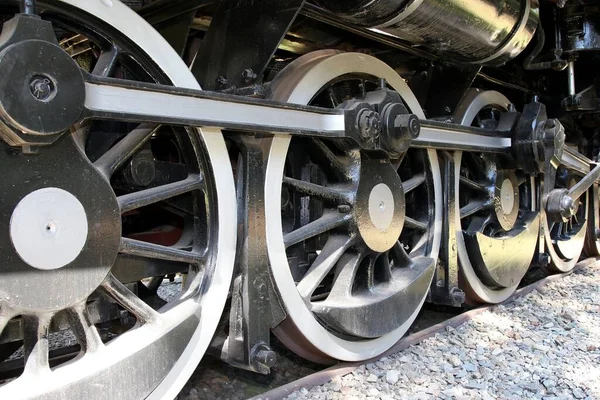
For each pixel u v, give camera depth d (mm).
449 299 2717
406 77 3070
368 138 2035
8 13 1388
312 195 2096
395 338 2371
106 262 1399
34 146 1230
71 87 1231
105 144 1724
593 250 4766
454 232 2770
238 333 1810
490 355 2428
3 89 1125
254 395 2078
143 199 1531
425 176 2668
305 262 2297
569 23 3293
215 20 1923
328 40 2668
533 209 3592
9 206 1227
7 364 1678
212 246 1721
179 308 1606
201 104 1552
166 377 1569
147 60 1576
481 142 2916
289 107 1798
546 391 2082
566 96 3773
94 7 1445
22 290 1249
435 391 2047
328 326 2111
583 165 4105
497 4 2312
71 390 1311
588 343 2615
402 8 1976
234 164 2061
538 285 3707
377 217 2221
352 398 1947
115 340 1461
